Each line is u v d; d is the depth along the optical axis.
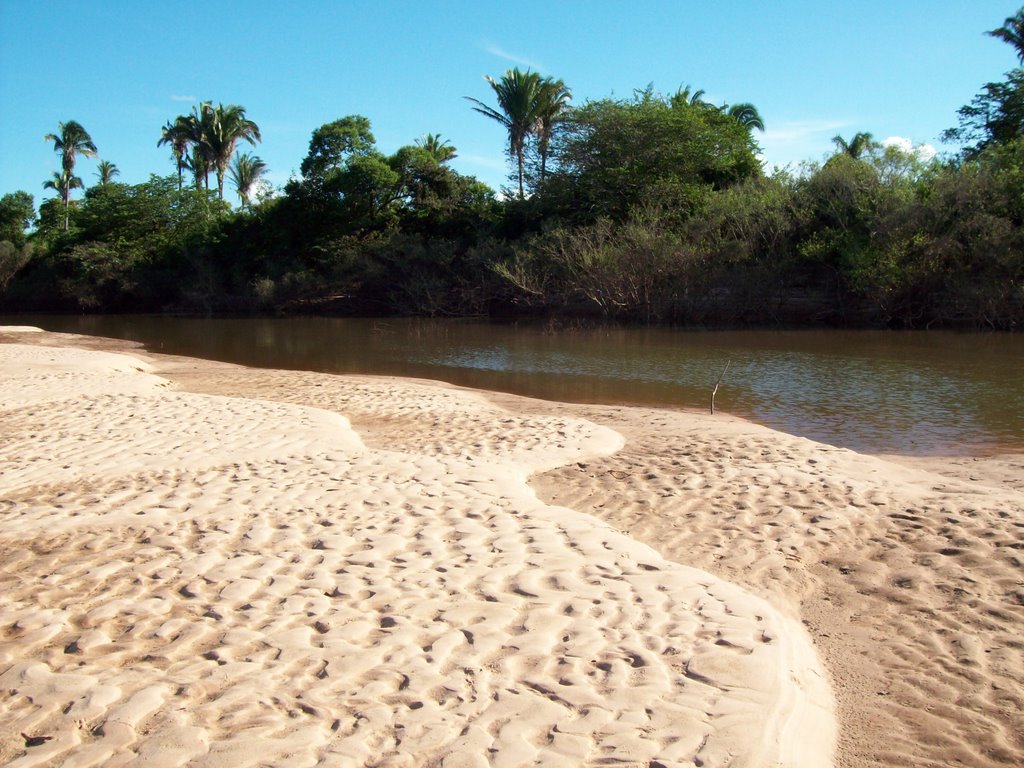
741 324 33.12
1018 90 34.12
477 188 47.09
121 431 10.48
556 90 46.12
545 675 4.01
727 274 32.88
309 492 7.55
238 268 48.53
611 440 10.44
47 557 5.89
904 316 30.34
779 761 3.36
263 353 26.34
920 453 10.66
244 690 3.85
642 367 20.95
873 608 5.31
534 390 17.48
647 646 4.33
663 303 34.19
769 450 9.62
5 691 3.86
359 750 3.35
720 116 42.16
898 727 3.90
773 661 4.19
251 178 70.69
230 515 6.84
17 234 64.12
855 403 14.77
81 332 35.88
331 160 47.84
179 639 4.46
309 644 4.37
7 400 13.08
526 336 30.94
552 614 4.75
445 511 6.93
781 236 32.78
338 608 4.88
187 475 8.24
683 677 3.99
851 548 6.33
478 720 3.59
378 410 13.45
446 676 4.00
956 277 28.97
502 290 40.00
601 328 33.19
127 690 3.86
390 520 6.68
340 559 5.77
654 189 37.53
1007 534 6.32
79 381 15.30
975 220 28.16
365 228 46.59
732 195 34.12
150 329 37.66
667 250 33.34
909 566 5.90
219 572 5.53
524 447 9.99
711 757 3.32
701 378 18.70
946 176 28.91
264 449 9.40
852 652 4.73
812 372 19.06
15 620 4.74
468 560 5.71
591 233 36.19
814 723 3.79
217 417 11.45
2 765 3.25
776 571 5.92
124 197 52.28
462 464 8.78
